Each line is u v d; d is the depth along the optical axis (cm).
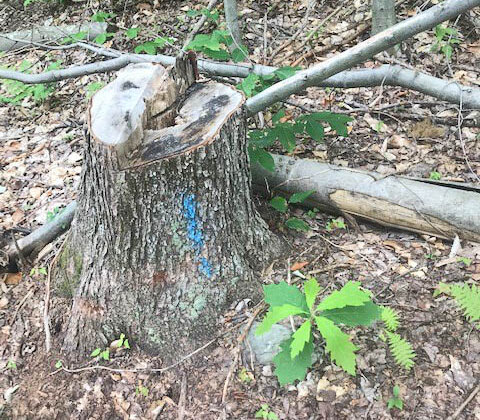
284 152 173
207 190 111
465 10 115
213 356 117
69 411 115
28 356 127
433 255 135
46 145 203
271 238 136
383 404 107
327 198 146
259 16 240
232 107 113
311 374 112
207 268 119
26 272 148
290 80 137
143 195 108
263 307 121
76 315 124
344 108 189
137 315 119
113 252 116
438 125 176
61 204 173
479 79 192
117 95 111
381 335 117
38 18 281
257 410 109
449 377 110
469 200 133
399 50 205
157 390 115
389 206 139
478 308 114
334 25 226
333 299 102
